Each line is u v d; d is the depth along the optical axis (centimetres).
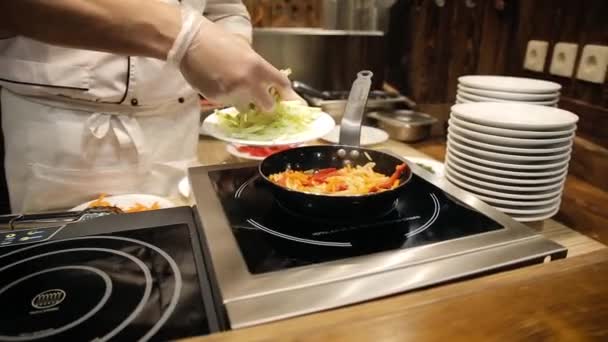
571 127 73
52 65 86
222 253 48
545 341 32
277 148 109
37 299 41
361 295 40
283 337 33
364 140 120
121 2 56
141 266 47
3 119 97
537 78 121
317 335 33
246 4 167
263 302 39
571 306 36
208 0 107
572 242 69
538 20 118
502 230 54
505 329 33
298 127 96
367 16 170
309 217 58
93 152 97
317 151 75
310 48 165
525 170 72
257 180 72
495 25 131
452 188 69
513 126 71
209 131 95
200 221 57
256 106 78
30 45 85
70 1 53
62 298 41
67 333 36
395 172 67
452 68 141
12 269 46
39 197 97
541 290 39
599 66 100
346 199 54
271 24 173
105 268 46
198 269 47
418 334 33
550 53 115
